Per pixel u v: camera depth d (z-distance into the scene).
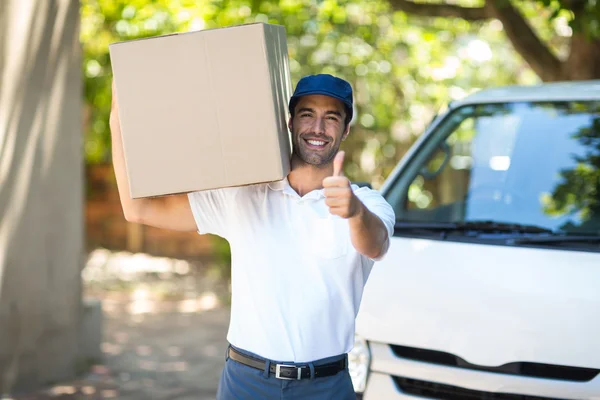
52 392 5.62
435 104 11.91
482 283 3.49
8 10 5.36
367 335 3.57
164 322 8.43
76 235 5.96
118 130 2.91
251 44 2.62
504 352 3.33
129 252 13.75
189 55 2.64
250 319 2.80
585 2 6.71
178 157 2.67
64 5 5.70
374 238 2.59
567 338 3.28
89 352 6.34
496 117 4.53
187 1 10.12
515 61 13.17
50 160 5.67
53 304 5.75
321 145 2.83
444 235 3.85
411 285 3.58
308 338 2.77
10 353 5.49
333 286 2.78
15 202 5.46
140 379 6.08
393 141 12.12
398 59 11.59
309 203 2.79
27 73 5.47
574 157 4.23
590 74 7.71
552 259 3.56
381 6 10.30
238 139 2.64
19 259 5.50
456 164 4.43
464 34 12.25
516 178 4.23
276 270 2.77
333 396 2.80
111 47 2.64
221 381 2.91
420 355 3.50
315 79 2.79
